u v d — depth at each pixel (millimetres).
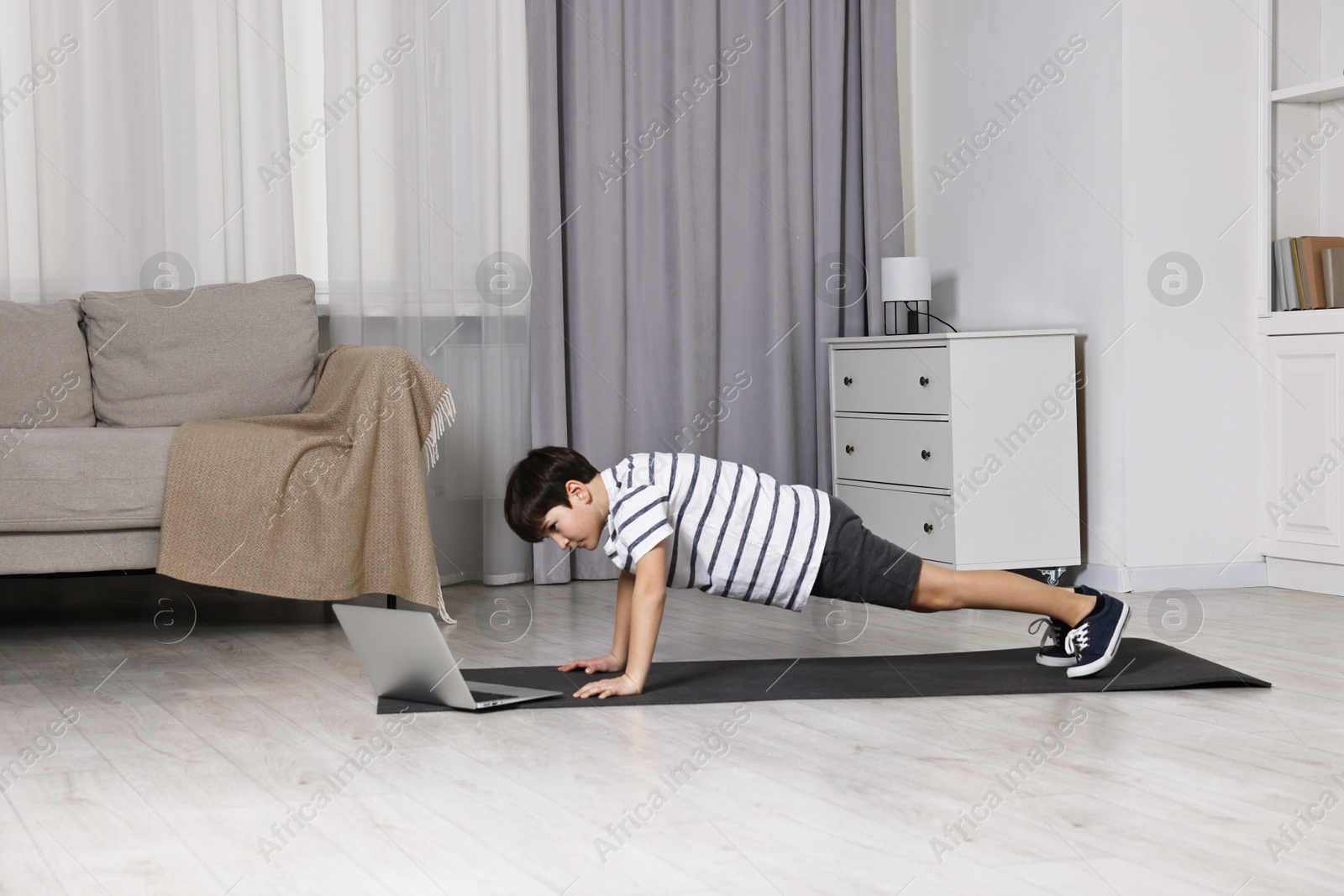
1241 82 3430
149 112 3311
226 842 1484
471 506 3746
